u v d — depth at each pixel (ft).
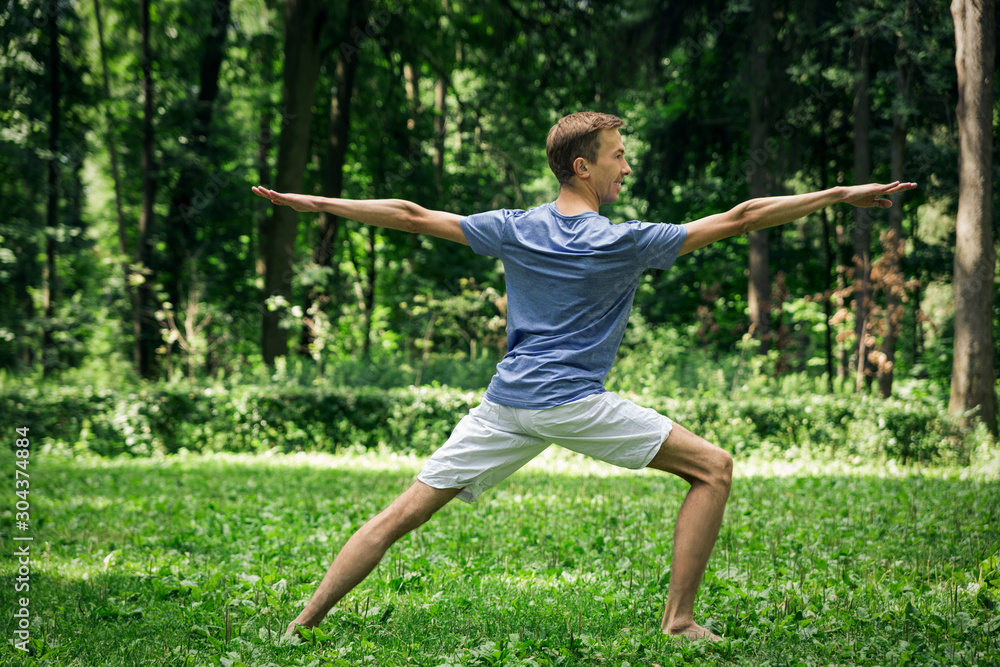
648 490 24.63
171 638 9.98
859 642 9.46
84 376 45.24
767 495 23.07
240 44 63.62
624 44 53.83
